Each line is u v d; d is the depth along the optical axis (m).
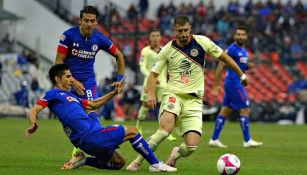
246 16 101.44
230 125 70.50
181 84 27.11
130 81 90.06
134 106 80.94
